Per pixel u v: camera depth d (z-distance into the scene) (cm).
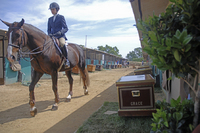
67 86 862
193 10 133
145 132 237
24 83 923
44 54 394
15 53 334
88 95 612
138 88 278
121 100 288
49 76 1223
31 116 384
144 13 530
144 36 185
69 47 532
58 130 299
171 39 142
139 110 277
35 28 398
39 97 600
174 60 146
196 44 136
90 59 2214
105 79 1192
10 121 353
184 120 165
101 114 338
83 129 264
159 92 576
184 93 272
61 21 474
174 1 143
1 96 629
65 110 426
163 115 171
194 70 154
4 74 901
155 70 851
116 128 257
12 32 336
